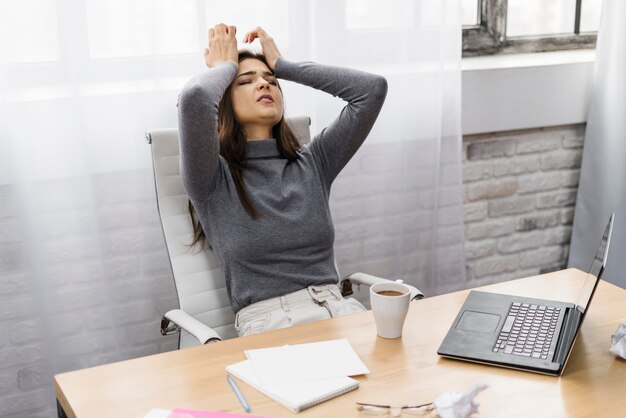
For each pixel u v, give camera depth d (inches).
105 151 87.9
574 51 124.1
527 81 112.3
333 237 81.4
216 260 80.7
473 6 115.1
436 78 102.0
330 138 85.3
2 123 82.0
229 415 49.9
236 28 90.0
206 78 76.3
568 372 55.9
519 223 120.5
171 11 87.5
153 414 50.3
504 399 52.1
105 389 54.2
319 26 95.5
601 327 63.6
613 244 118.3
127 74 87.0
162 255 94.0
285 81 95.6
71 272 89.2
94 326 91.7
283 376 54.9
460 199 108.1
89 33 84.2
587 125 117.7
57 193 86.7
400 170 104.7
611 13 112.1
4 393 89.0
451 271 110.3
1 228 85.1
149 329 95.3
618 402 51.8
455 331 61.8
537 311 65.4
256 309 76.0
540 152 119.0
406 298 60.4
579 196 120.6
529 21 120.0
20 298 87.4
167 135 80.8
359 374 55.4
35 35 81.9
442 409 49.2
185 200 81.5
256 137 82.1
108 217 90.1
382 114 102.0
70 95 84.3
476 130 111.0
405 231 107.3
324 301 76.5
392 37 99.5
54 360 89.5
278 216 77.5
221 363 57.8
